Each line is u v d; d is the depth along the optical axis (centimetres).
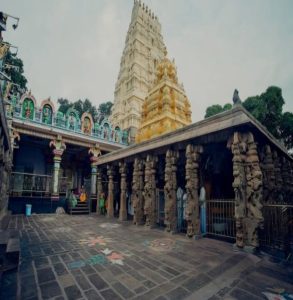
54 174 1712
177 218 896
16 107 1584
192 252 586
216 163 1064
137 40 2708
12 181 1638
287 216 587
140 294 345
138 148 1154
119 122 2620
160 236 802
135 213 1102
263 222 598
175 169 909
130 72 2641
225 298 335
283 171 1111
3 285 371
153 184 1021
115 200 1688
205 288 368
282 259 530
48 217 1376
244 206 627
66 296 336
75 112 1939
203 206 866
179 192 995
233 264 485
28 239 730
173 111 1773
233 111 658
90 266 471
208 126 740
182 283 387
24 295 337
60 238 755
